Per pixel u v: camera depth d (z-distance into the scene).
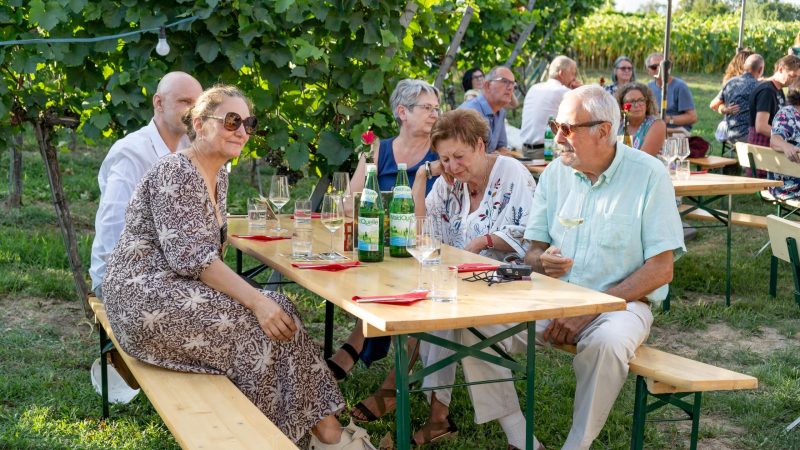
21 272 5.91
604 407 3.12
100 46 4.54
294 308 3.08
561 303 2.64
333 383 3.11
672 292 6.03
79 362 4.46
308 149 5.02
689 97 8.98
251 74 5.00
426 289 2.77
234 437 2.44
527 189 3.74
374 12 4.83
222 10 4.49
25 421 3.65
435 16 6.06
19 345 4.65
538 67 14.24
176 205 2.95
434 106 4.29
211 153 3.10
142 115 4.68
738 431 3.84
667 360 3.16
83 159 10.41
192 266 2.93
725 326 5.39
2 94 4.62
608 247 3.39
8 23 4.58
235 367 2.96
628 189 3.37
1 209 7.68
